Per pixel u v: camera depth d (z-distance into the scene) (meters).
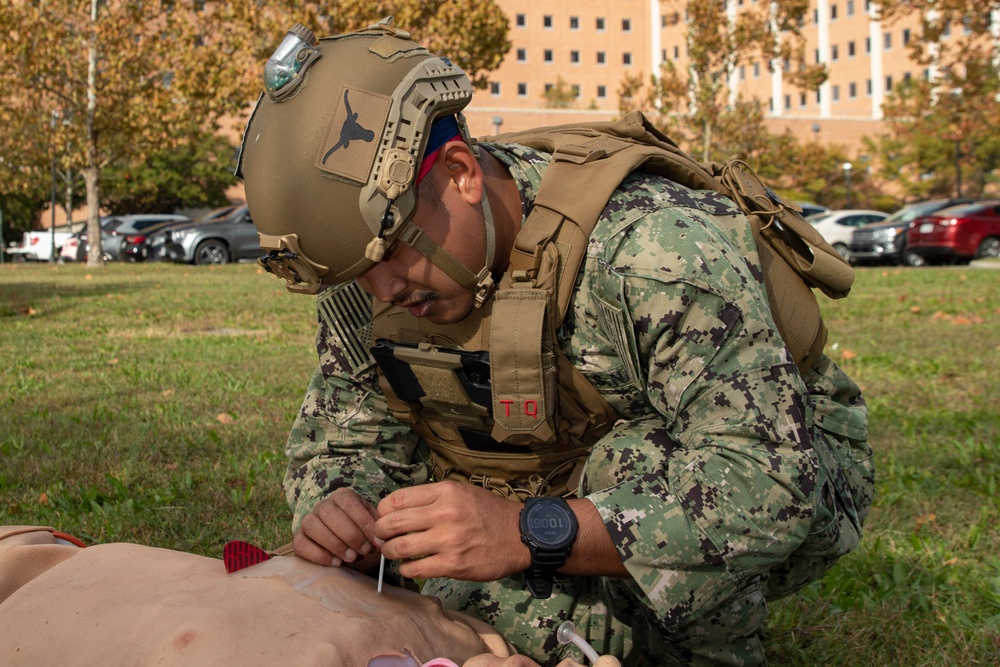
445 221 1.49
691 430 1.51
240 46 17.42
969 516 3.30
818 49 68.00
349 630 1.26
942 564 2.87
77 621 1.29
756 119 26.05
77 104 20.33
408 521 1.41
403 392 1.73
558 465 1.79
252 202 1.49
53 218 23.92
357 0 16.47
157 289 12.70
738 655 1.78
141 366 6.25
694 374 1.48
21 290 12.52
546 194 1.57
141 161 21.58
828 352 6.77
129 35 20.08
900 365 6.24
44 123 20.64
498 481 1.82
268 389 5.49
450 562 1.41
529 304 1.53
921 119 21.09
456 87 1.48
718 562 1.45
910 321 8.71
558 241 1.53
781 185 37.81
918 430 4.49
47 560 1.54
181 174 36.31
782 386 1.49
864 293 11.58
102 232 24.03
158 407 4.93
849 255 21.03
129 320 9.00
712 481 1.45
